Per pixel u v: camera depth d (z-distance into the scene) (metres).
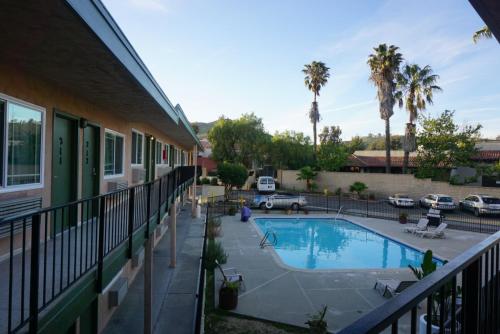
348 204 31.80
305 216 25.83
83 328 7.07
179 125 15.20
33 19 3.85
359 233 22.59
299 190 41.06
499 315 3.02
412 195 32.56
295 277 12.37
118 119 10.85
